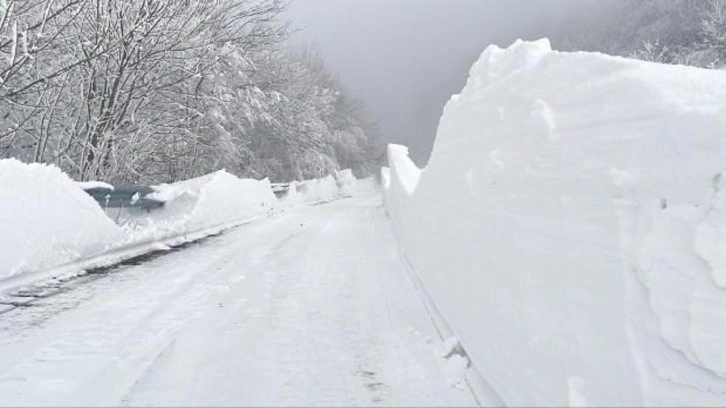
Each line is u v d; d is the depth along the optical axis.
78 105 15.09
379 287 7.55
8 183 7.52
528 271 3.47
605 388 2.64
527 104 4.05
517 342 3.44
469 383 4.03
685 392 2.56
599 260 2.88
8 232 7.26
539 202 3.54
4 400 3.88
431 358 4.64
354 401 3.88
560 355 2.94
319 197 31.56
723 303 2.79
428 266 6.79
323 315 6.14
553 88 3.81
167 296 6.96
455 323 4.95
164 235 11.61
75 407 3.79
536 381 3.10
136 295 6.98
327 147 46.34
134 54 15.10
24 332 5.42
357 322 5.86
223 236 13.13
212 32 18.72
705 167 2.87
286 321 5.90
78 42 13.76
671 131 2.92
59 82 13.34
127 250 10.12
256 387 4.14
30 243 7.59
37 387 4.11
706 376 2.65
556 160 3.47
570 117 3.52
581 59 3.69
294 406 3.82
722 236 2.82
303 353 4.89
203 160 23.80
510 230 3.87
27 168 7.96
